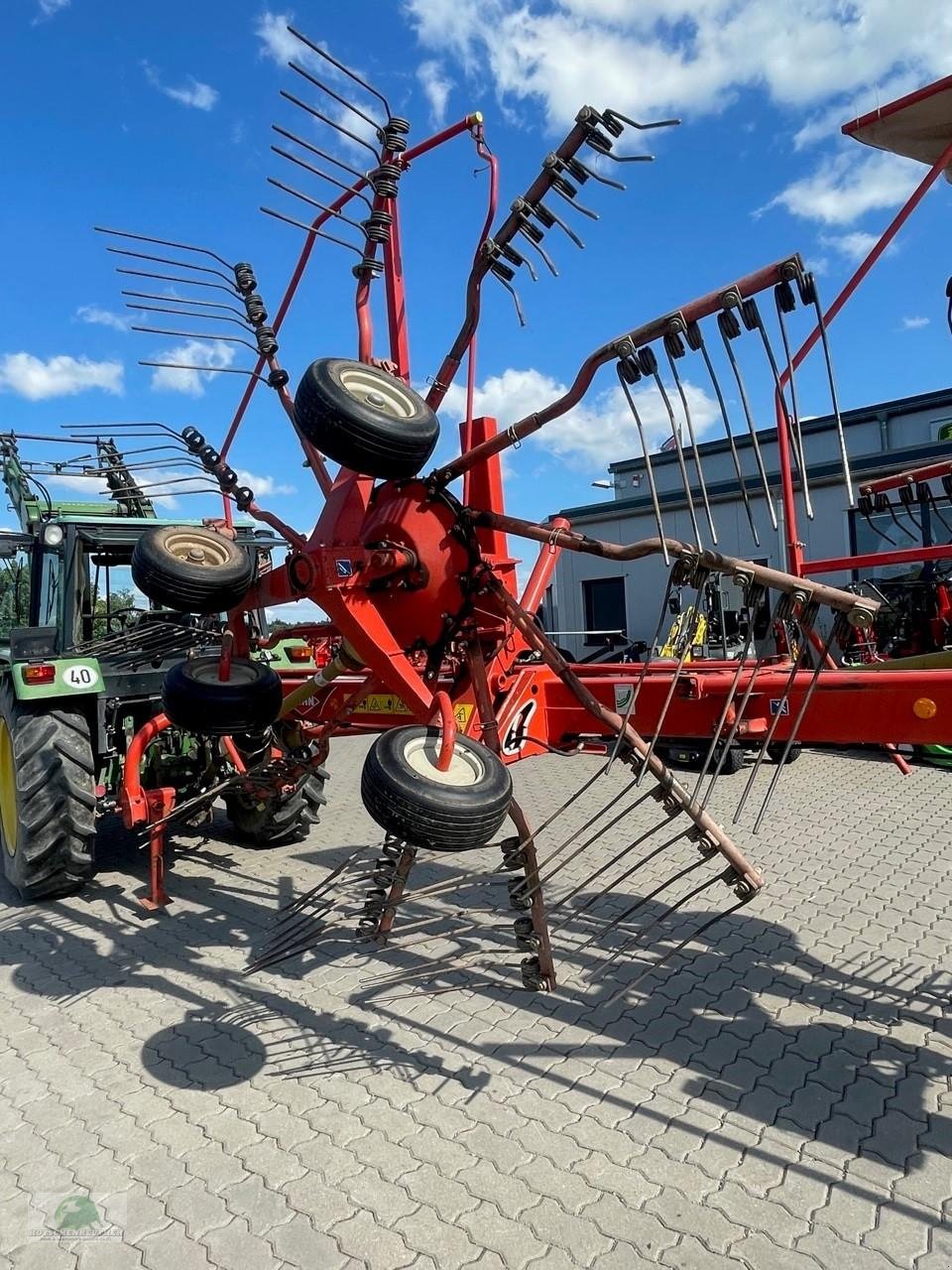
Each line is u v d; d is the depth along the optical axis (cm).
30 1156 246
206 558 338
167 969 373
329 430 241
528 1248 204
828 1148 239
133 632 536
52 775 448
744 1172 230
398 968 364
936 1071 277
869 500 480
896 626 729
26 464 564
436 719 279
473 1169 234
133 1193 229
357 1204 221
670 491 1355
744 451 1325
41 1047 310
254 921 430
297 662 601
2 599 648
